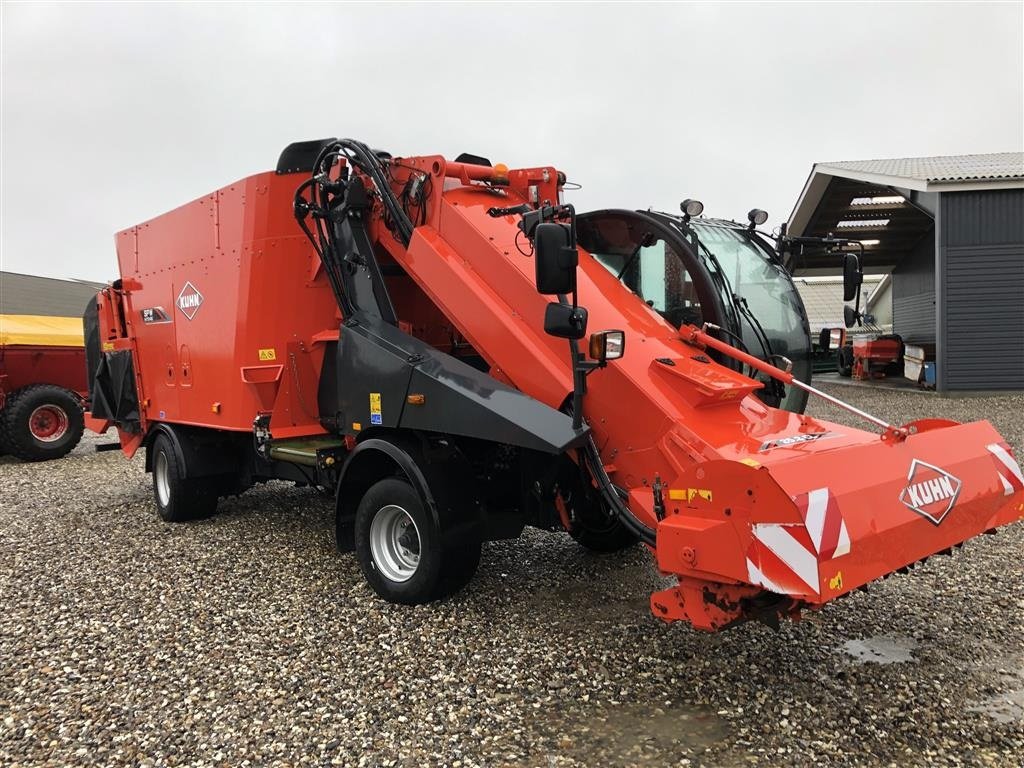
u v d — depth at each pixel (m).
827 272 22.05
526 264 4.31
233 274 5.73
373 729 3.15
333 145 5.17
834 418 13.46
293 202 5.36
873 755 2.89
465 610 4.41
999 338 16.86
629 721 3.18
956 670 3.57
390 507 4.59
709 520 3.06
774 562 2.81
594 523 5.22
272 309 5.64
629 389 3.72
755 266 5.38
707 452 3.36
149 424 7.26
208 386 6.15
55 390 11.65
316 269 5.67
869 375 22.88
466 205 4.74
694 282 4.63
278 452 5.59
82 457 12.05
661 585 4.80
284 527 6.51
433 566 4.32
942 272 16.97
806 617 4.21
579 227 5.36
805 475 2.90
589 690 3.45
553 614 4.34
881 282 29.08
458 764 2.90
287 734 3.13
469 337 4.48
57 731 3.18
